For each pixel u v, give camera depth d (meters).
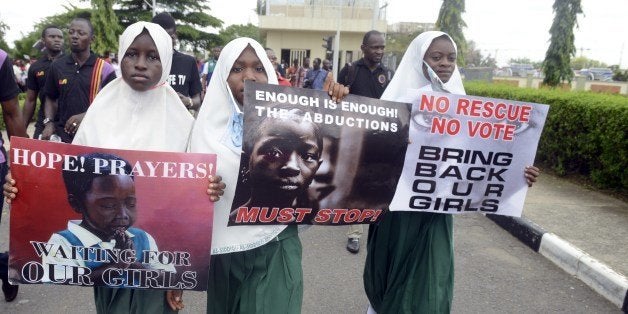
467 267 4.16
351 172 2.19
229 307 2.21
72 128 2.88
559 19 18.33
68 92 4.05
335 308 3.37
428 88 2.61
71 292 3.46
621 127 5.76
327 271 3.99
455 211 2.50
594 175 6.46
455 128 2.38
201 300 3.44
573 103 6.74
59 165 1.86
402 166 2.26
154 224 1.95
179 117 2.15
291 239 2.18
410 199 2.43
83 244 1.94
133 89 2.06
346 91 2.13
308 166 2.11
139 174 1.90
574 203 5.78
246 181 2.04
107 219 1.92
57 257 1.95
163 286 2.02
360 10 29.56
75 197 1.90
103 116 2.05
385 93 2.71
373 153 2.20
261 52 2.15
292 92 2.06
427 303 2.46
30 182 1.87
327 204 2.18
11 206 1.88
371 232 2.66
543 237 4.54
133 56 2.01
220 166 2.04
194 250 1.99
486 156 2.45
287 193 2.10
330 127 2.12
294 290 2.14
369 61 4.70
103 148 1.87
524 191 2.54
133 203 1.92
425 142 2.37
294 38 30.62
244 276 2.13
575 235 4.61
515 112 2.41
